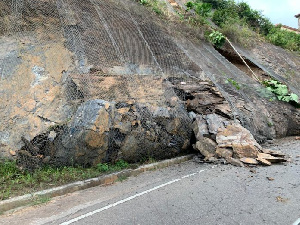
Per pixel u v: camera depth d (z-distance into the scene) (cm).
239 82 1283
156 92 887
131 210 440
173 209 441
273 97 1395
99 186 603
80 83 742
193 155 888
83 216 421
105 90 775
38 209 468
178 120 858
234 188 544
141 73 925
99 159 680
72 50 805
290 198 486
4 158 609
